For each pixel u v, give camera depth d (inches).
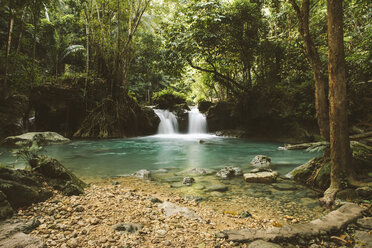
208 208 136.6
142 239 93.4
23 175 133.6
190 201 147.2
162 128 742.5
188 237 96.7
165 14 668.7
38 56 730.2
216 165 275.4
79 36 871.1
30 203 121.7
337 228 104.3
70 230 97.9
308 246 92.7
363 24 396.8
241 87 631.2
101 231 98.0
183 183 191.5
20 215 109.3
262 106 564.1
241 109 620.7
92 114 581.6
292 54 523.8
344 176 151.5
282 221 119.6
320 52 470.6
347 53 390.0
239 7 534.9
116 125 601.3
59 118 574.6
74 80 581.3
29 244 82.9
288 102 520.7
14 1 457.4
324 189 173.6
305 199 153.9
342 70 148.1
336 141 153.0
